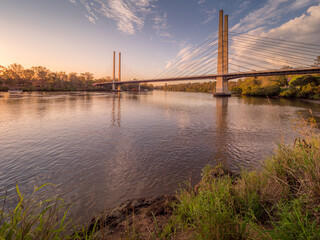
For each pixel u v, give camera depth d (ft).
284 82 281.33
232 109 113.91
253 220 7.50
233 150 33.19
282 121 66.80
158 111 101.04
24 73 458.91
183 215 9.40
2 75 432.25
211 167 23.85
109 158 28.78
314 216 6.46
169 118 75.15
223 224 6.06
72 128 52.03
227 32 270.05
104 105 125.08
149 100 194.70
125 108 111.34
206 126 58.13
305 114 84.84
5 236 5.03
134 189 18.92
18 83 398.42
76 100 160.15
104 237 8.75
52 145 35.50
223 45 272.31
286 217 6.41
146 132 48.55
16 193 18.02
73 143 37.06
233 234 5.82
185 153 31.48
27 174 22.80
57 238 5.89
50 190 18.66
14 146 34.60
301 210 6.79
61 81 450.30
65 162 26.96
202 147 35.22
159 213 11.06
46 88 361.71
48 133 45.47
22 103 118.93
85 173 23.13
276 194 8.83
